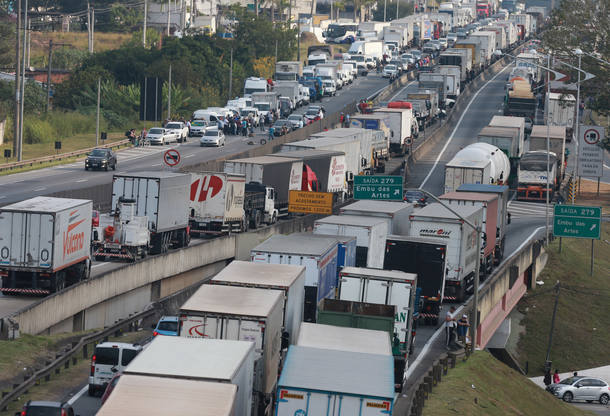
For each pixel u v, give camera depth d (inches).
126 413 2164.1
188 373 2476.6
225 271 4020.7
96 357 3681.1
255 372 3174.2
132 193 6181.1
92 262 6013.8
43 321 4650.6
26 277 4933.6
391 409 2549.2
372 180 7042.3
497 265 7854.3
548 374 7819.9
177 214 6476.4
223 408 2231.8
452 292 6200.8
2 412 3376.0
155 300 6107.3
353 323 3959.2
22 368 4037.9
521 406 5339.6
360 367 2785.4
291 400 2581.2
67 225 5014.8
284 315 3725.4
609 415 7111.2
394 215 6732.3
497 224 7800.2
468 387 4874.5
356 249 5989.2
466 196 7160.4
